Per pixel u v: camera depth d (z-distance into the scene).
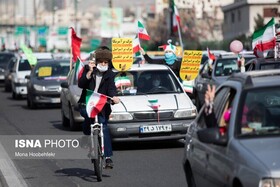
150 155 31.06
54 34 177.50
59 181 25.66
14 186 24.83
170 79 34.62
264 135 16.00
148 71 34.84
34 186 24.81
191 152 18.88
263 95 16.91
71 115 40.84
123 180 25.33
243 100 16.77
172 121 32.09
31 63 64.81
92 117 24.48
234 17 136.25
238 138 16.02
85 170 27.91
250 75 18.00
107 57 24.77
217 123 17.75
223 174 15.97
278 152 15.02
